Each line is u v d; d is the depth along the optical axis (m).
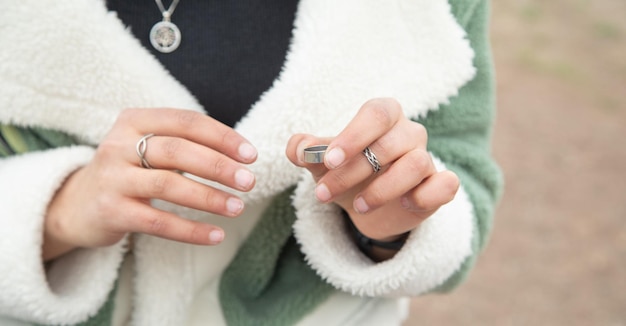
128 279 0.68
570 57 2.95
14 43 0.59
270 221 0.68
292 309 0.67
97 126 0.62
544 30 3.20
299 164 0.57
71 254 0.64
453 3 0.67
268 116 0.62
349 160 0.54
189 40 0.64
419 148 0.56
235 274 0.69
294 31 0.64
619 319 1.62
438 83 0.65
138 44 0.63
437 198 0.56
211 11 0.64
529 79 2.74
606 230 1.90
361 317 0.70
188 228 0.57
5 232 0.58
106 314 0.65
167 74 0.63
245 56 0.65
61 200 0.60
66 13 0.60
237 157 0.56
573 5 3.49
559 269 1.76
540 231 1.88
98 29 0.61
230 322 0.68
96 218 0.57
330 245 0.64
